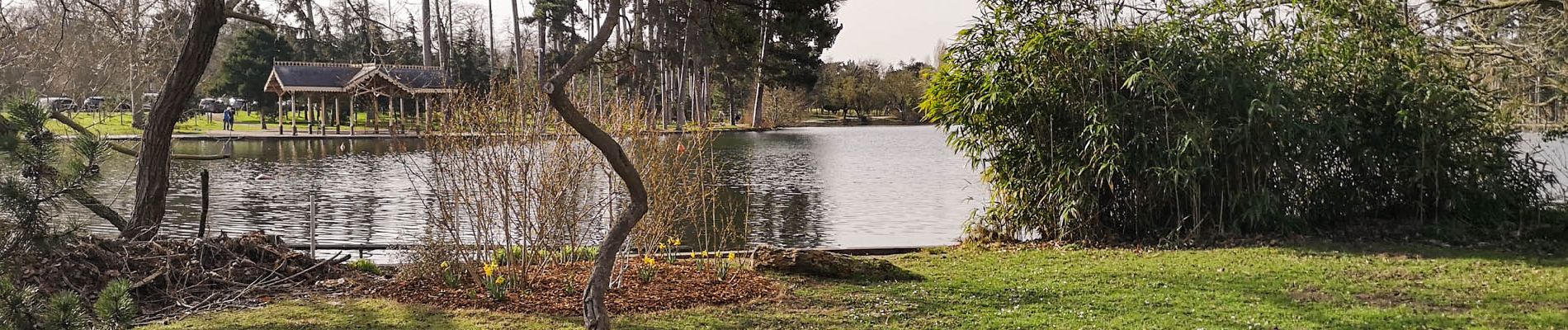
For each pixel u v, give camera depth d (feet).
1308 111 33.30
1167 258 29.19
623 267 24.13
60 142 15.26
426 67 126.72
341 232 42.42
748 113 234.58
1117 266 27.50
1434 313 20.36
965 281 25.07
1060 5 33.76
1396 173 34.37
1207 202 33.58
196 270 23.27
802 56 159.53
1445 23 41.42
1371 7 34.22
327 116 179.11
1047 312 20.89
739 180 72.84
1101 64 31.89
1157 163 32.35
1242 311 20.67
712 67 187.42
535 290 22.72
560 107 16.26
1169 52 32.22
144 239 27.81
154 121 29.17
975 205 54.65
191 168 82.38
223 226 44.68
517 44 144.36
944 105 36.24
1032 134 34.60
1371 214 35.32
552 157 24.77
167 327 19.79
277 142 125.39
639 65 135.74
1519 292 22.65
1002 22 34.37
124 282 14.73
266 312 20.99
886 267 25.71
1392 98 33.45
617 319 20.21
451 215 25.04
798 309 21.40
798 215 49.24
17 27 47.16
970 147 35.94
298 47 169.17
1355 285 23.95
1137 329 18.94
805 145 135.44
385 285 23.44
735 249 35.94
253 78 160.04
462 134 24.27
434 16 140.05
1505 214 34.17
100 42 51.44
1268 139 32.58
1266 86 31.63
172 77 29.32
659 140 27.12
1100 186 33.42
